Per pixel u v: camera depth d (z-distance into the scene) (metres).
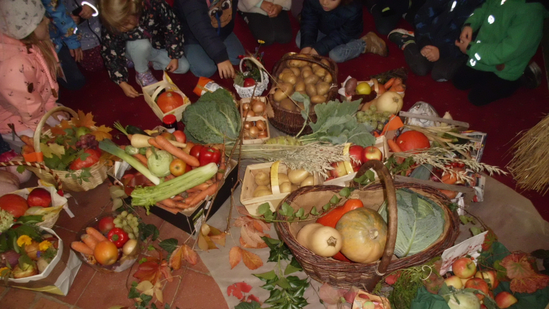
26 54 2.32
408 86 3.48
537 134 2.46
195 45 3.36
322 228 1.67
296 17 4.18
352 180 2.11
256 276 2.11
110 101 3.33
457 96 3.38
